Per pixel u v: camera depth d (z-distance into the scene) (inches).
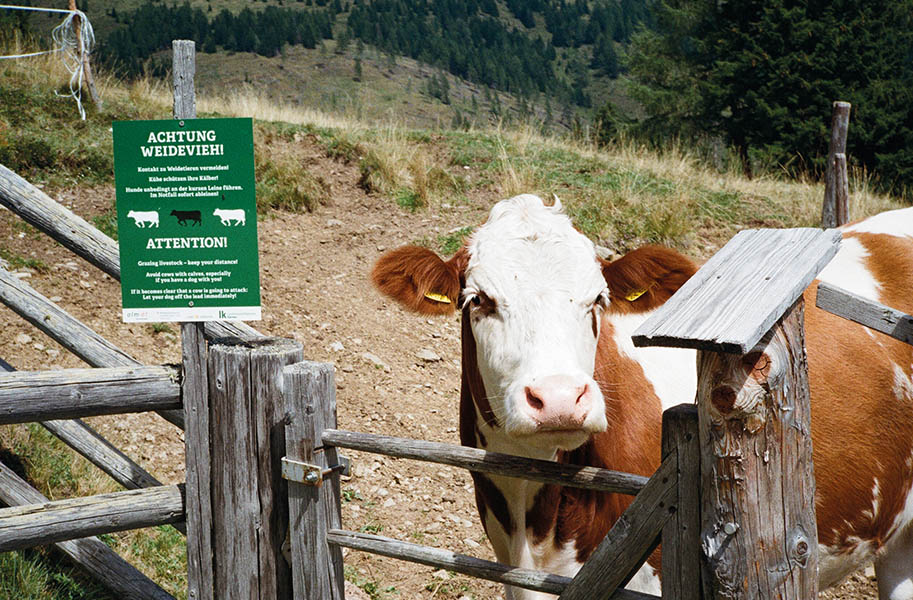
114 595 132.4
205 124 102.9
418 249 112.2
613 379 117.8
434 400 224.7
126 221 106.3
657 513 76.1
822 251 74.4
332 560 106.7
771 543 70.2
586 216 307.3
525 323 97.6
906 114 814.5
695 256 301.0
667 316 69.4
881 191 734.5
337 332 242.5
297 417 104.3
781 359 68.6
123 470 136.9
